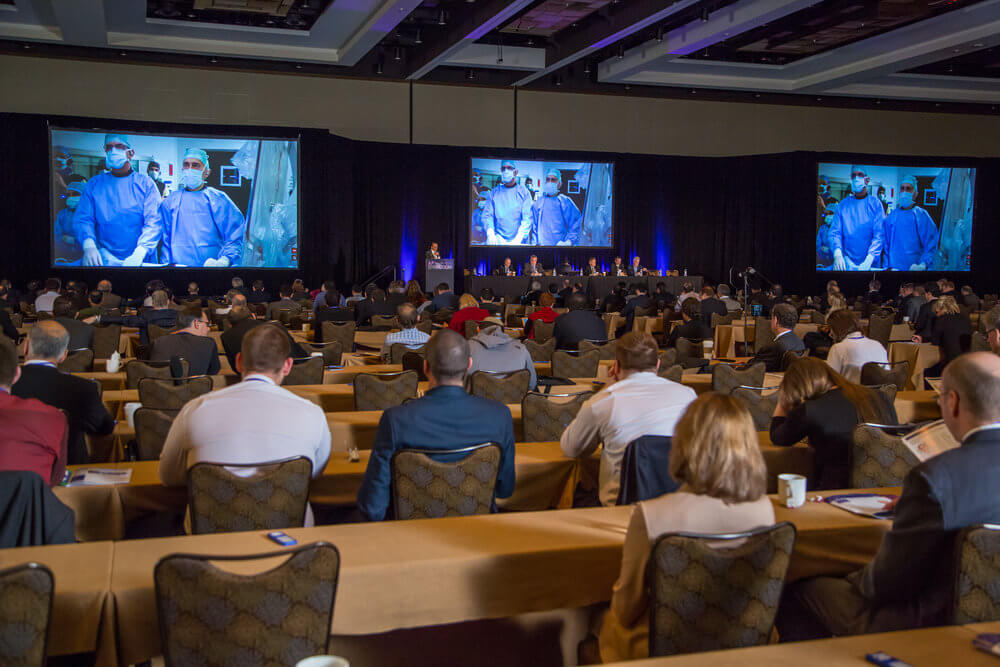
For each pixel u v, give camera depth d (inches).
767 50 694.5
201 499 113.8
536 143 831.7
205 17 619.8
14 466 110.3
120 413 205.6
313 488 142.6
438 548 101.0
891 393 193.5
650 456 127.9
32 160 661.3
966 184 851.4
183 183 691.4
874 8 558.9
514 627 110.3
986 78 790.5
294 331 404.8
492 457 122.4
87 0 506.9
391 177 789.9
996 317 213.6
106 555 95.7
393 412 121.8
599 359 283.3
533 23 641.6
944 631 76.8
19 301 553.0
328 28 629.9
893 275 860.6
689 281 802.8
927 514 85.7
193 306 237.1
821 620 105.1
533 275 756.6
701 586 83.6
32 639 74.3
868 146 882.8
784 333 282.0
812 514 115.9
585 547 102.5
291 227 721.6
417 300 433.4
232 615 79.2
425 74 757.3
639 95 819.4
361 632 94.5
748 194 852.6
